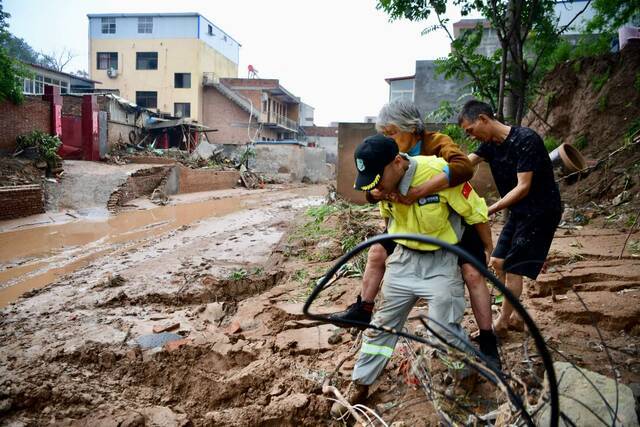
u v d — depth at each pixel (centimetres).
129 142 2991
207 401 395
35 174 1712
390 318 318
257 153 3850
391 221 328
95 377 435
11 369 443
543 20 866
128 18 4472
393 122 338
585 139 1127
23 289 761
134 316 591
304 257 780
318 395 360
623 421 246
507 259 373
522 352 362
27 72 1898
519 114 848
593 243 654
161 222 1460
